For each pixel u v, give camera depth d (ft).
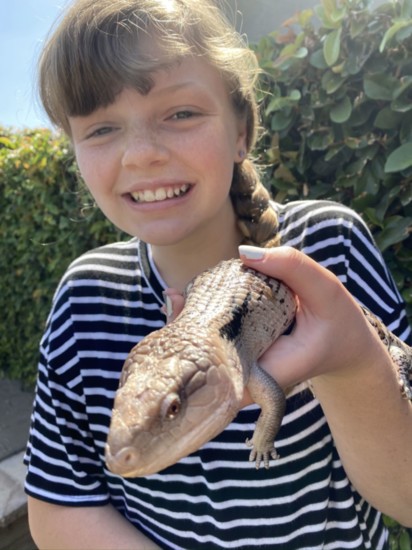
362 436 0.99
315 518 1.10
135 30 0.92
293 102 1.77
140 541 1.12
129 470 0.67
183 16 0.97
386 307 1.19
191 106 0.95
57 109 1.07
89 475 1.20
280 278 0.85
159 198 1.00
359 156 1.67
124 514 1.25
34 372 3.77
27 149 3.32
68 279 1.25
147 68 0.90
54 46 0.98
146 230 1.03
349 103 1.60
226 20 1.21
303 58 1.78
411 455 1.01
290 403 1.11
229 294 0.90
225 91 1.03
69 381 1.20
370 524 1.21
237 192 1.15
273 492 1.10
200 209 1.02
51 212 3.13
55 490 1.18
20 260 3.51
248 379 0.84
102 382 1.18
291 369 0.85
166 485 1.14
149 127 0.96
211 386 0.75
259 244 1.10
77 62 0.93
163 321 1.17
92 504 1.18
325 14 1.64
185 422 0.72
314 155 1.82
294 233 1.20
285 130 1.81
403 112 1.52
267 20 3.36
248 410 1.09
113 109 0.96
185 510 1.14
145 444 0.68
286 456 1.10
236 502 1.11
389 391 0.95
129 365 0.77
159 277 1.19
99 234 2.88
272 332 0.93
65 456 1.19
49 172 3.04
